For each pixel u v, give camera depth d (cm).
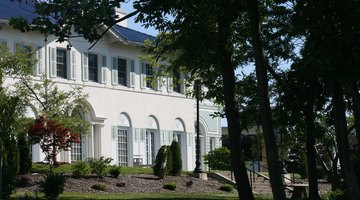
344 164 1578
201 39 1762
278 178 1584
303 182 3619
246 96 2244
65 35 1667
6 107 2152
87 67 4016
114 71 4203
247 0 1598
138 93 4356
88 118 3988
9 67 2841
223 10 1609
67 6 1614
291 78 2083
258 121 2239
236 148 1973
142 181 3005
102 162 2906
